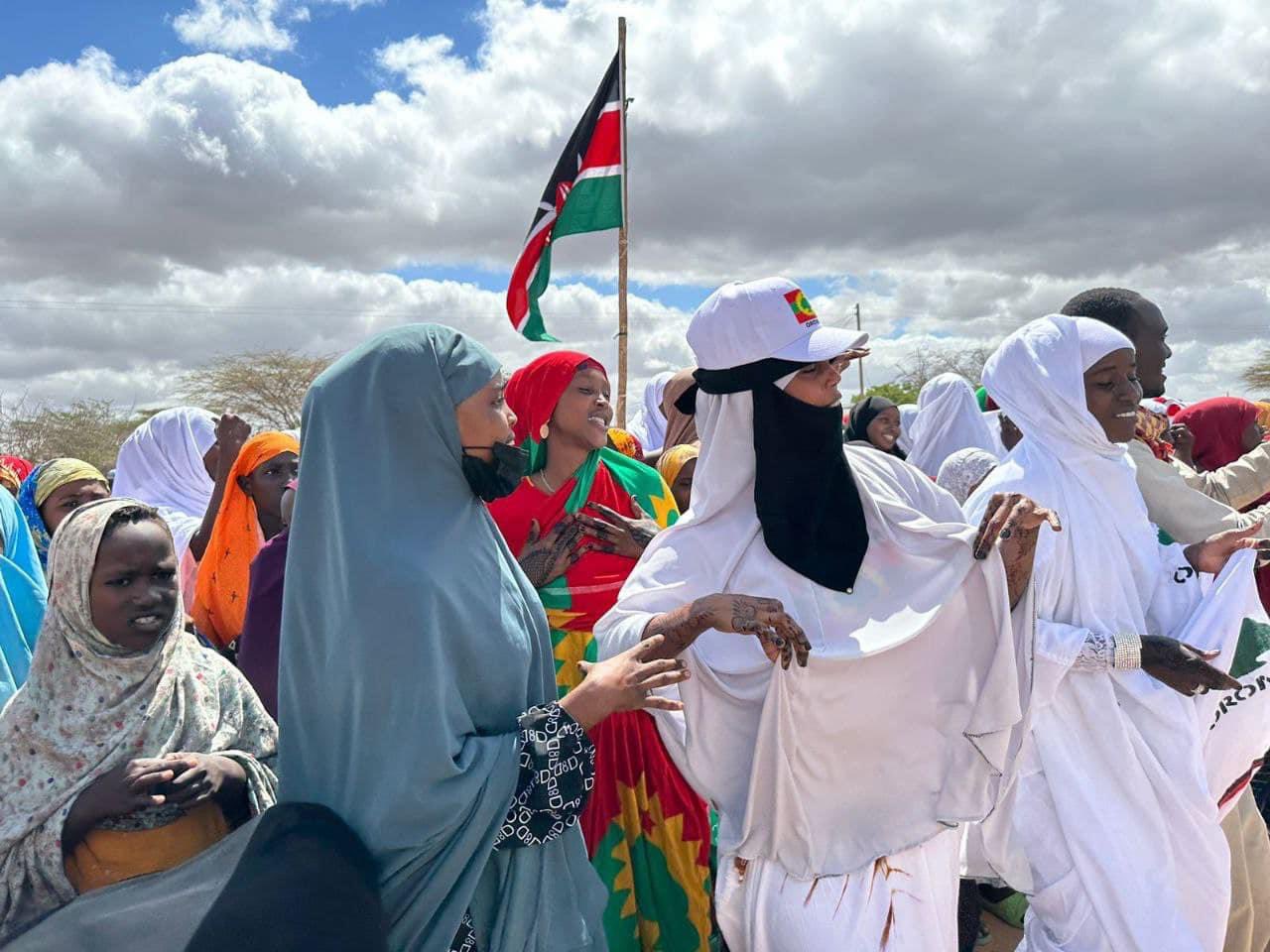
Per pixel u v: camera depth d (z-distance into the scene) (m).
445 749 2.17
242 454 4.80
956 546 2.76
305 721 2.28
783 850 2.73
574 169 11.80
